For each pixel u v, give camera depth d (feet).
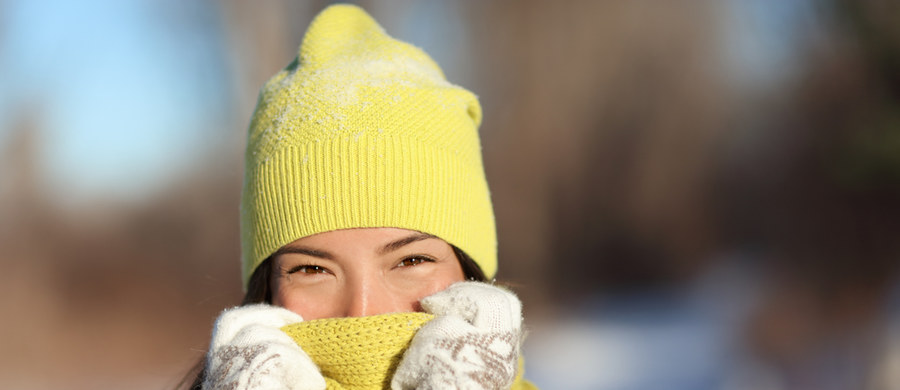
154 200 54.54
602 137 73.56
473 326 5.51
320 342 5.74
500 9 75.51
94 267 49.60
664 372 32.30
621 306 55.01
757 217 64.23
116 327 41.96
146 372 34.65
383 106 6.19
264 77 54.80
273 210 6.17
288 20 56.90
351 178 5.96
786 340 27.48
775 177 64.03
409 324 5.67
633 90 76.07
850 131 48.60
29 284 46.06
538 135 71.72
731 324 32.53
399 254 6.04
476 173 6.70
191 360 7.60
